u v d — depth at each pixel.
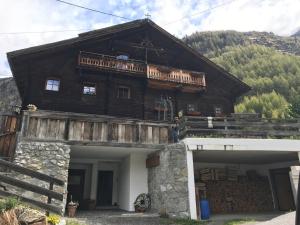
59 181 7.03
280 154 12.99
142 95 18.58
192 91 19.56
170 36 18.97
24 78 16.91
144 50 19.38
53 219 6.68
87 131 11.82
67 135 11.49
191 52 19.31
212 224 9.93
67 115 11.70
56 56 16.94
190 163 11.14
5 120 12.60
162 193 11.98
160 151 12.64
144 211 13.12
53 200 10.42
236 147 11.58
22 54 14.91
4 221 5.47
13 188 10.05
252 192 15.48
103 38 17.67
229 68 76.06
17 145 10.78
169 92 19.44
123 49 18.73
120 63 17.42
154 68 18.06
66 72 16.94
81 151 13.59
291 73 67.31
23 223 5.82
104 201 16.92
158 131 12.78
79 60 16.53
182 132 12.17
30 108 11.46
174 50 19.97
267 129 12.77
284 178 15.33
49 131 11.32
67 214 11.46
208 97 20.45
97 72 17.31
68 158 11.19
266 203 15.50
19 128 12.40
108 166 17.20
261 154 12.95
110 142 11.96
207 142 11.45
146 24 18.58
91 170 16.67
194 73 19.09
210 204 14.34
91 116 12.04
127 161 14.66
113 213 12.59
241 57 85.06
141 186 13.80
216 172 15.29
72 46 16.81
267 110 47.84
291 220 9.11
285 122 13.03
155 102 18.84
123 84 18.28
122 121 12.41
